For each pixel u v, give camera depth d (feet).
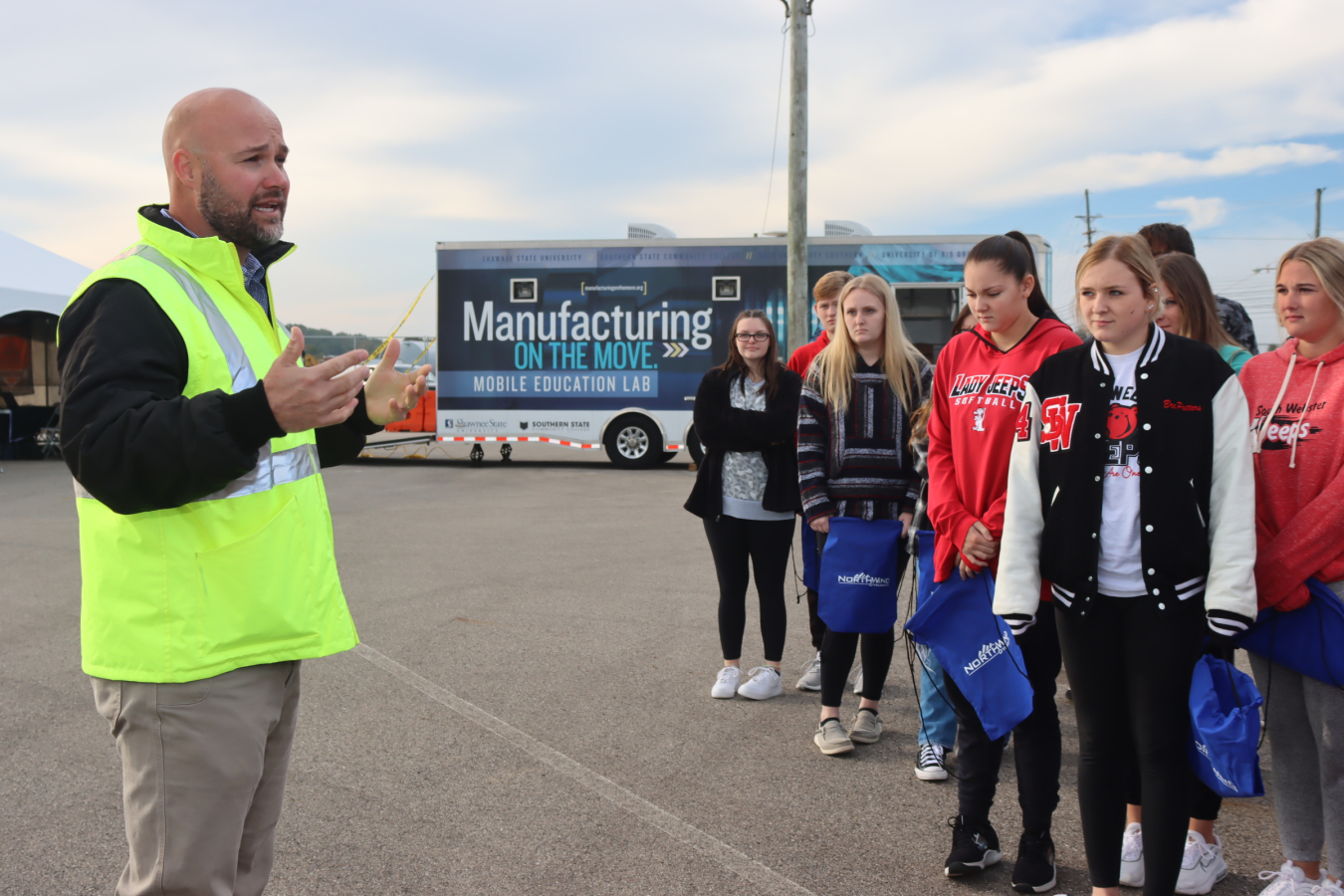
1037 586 7.68
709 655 15.48
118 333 5.11
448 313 44.01
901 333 11.84
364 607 18.53
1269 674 7.98
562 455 55.57
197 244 5.65
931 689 10.88
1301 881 7.87
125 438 4.78
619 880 8.52
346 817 9.73
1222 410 7.12
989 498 8.79
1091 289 7.43
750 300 42.75
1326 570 7.47
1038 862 8.38
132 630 5.37
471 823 9.61
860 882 8.53
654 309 43.21
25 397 54.54
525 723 12.43
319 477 6.31
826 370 11.92
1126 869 8.56
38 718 12.52
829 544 11.30
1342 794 7.52
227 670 5.49
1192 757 7.06
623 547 25.11
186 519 5.39
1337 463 7.51
